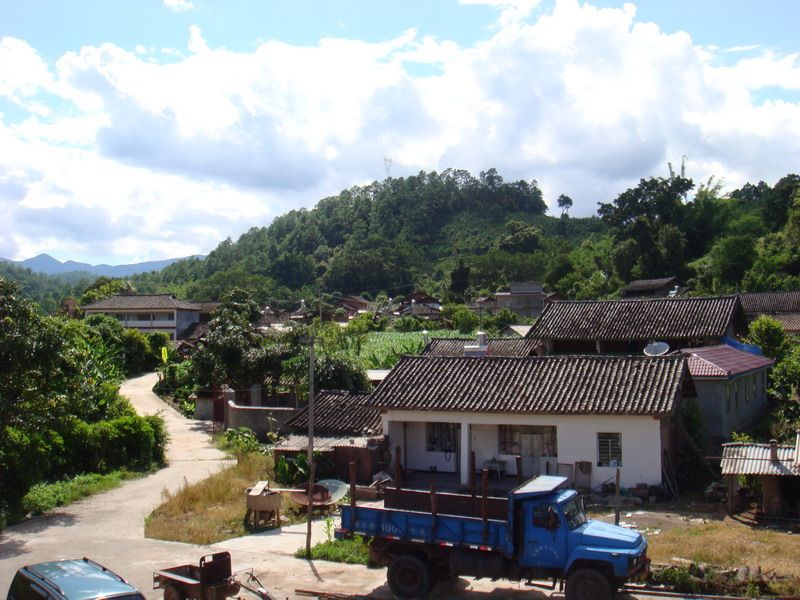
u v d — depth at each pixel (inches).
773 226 3673.7
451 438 1042.7
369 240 5782.5
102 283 3841.0
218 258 6697.8
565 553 518.9
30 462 866.1
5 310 816.9
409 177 7367.1
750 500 834.8
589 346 1451.8
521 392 972.6
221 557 509.7
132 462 1109.1
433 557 556.4
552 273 4360.2
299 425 1136.8
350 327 2856.8
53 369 847.7
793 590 532.1
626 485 892.0
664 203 3816.4
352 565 644.7
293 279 5177.2
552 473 956.0
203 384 1701.5
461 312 3302.2
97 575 452.4
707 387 1108.5
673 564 587.2
